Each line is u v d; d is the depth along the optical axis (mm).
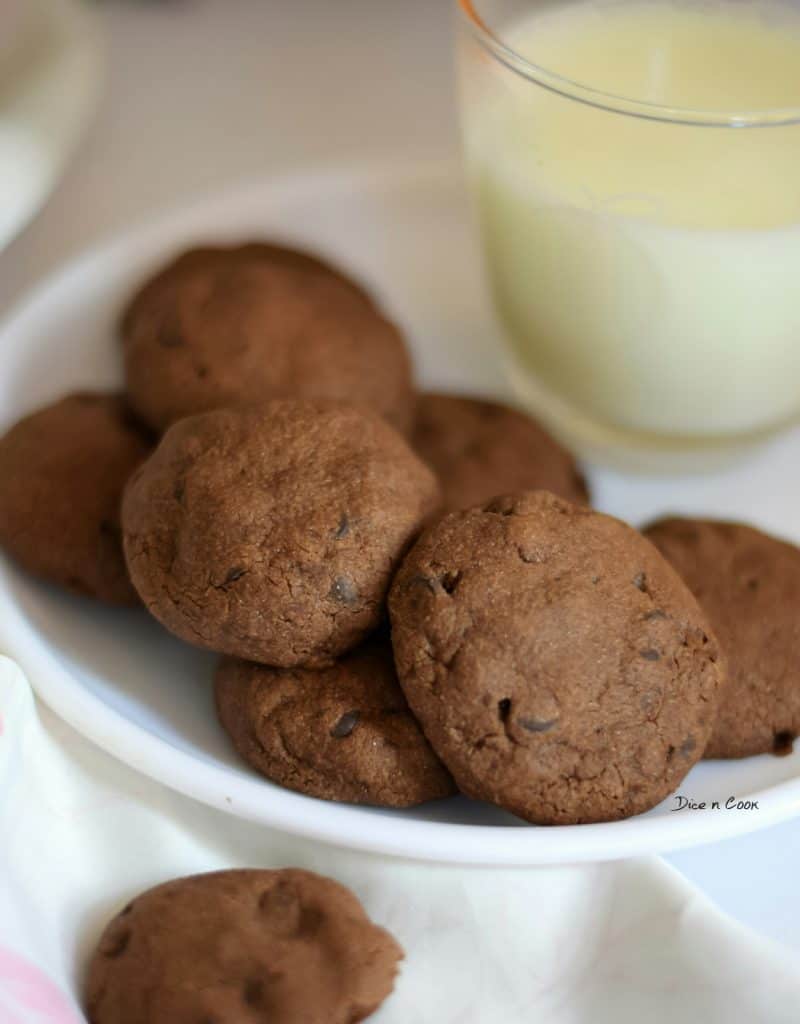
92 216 478
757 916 324
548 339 400
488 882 321
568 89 354
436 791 326
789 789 323
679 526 370
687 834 314
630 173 357
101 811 330
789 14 384
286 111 523
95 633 362
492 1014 314
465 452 394
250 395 371
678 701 320
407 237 453
